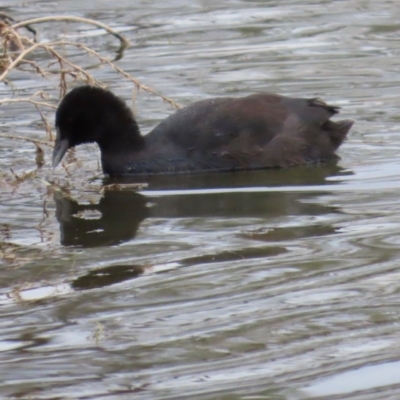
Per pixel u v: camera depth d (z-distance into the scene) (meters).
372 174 21.27
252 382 12.07
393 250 16.28
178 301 14.53
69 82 29.55
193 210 19.30
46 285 15.37
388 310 13.93
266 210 19.05
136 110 26.62
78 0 38.69
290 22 35.62
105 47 32.94
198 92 27.92
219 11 37.28
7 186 21.59
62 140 23.03
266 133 22.62
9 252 16.98
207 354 12.84
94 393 11.94
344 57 31.28
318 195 19.92
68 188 21.41
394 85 28.20
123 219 18.84
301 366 12.44
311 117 22.98
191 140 22.56
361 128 24.69
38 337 13.51
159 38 33.88
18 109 27.27
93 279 15.53
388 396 11.65
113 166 22.58
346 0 38.53
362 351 12.77
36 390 12.07
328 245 16.69
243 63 30.75
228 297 14.62
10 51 32.50
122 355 12.88
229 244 16.97
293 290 14.77
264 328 13.53
